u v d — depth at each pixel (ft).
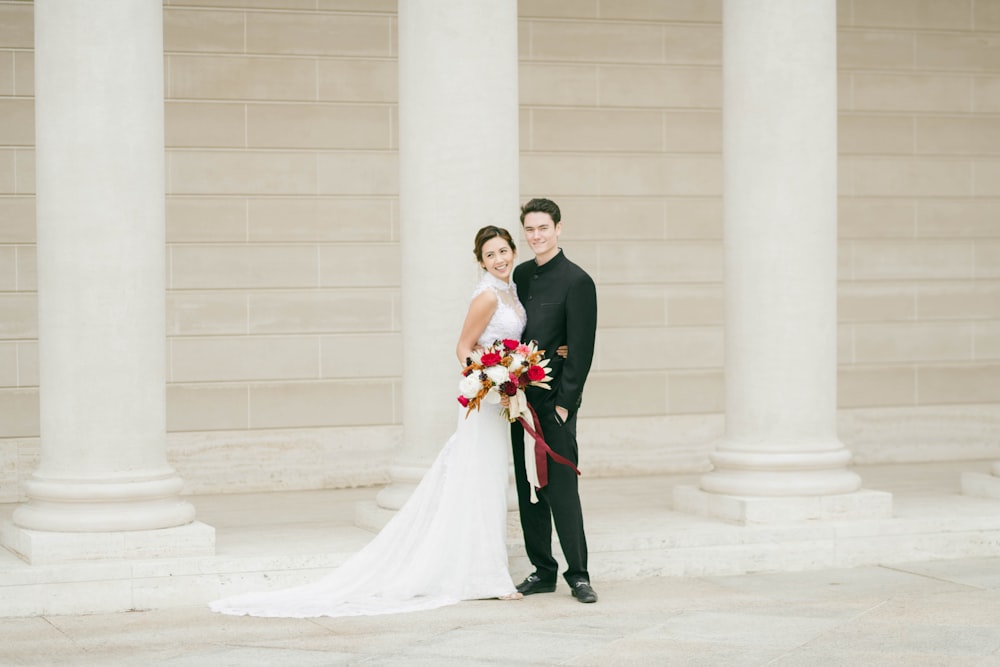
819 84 32.58
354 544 29.35
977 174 47.37
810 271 32.60
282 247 41.34
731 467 32.91
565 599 26.86
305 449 41.22
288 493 40.40
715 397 44.96
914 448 46.52
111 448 27.61
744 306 32.91
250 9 41.06
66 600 25.98
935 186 46.93
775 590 28.02
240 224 41.01
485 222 30.07
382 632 23.93
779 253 32.50
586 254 43.88
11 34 39.27
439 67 29.94
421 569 26.63
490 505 26.86
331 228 41.75
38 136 27.94
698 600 26.84
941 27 46.96
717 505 32.50
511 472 30.19
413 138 30.27
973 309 47.26
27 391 39.27
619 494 38.50
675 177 44.70
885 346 46.37
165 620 25.30
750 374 32.83
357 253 41.93
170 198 40.47
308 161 41.57
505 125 30.27
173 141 40.52
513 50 30.53
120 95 27.50
